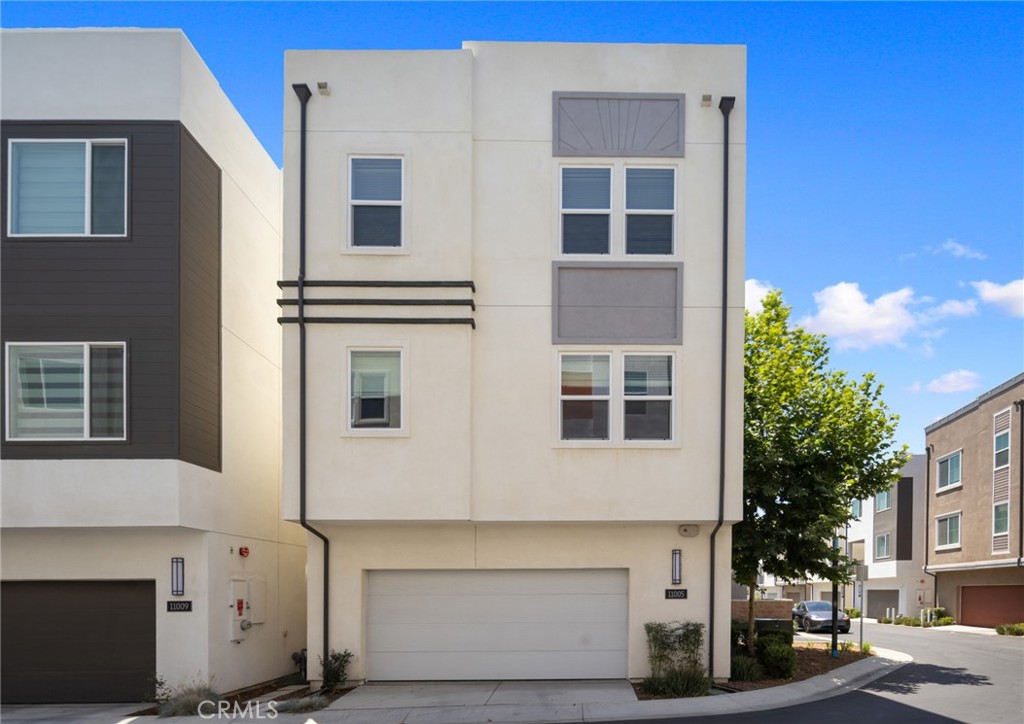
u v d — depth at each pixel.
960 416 36.31
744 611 20.42
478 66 13.57
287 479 12.77
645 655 13.40
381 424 12.93
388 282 12.95
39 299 12.18
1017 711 12.02
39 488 11.89
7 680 12.45
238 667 13.91
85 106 12.47
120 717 11.41
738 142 13.51
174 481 11.95
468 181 13.20
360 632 13.36
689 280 13.34
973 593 36.25
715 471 13.05
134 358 12.12
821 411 16.20
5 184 12.30
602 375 13.28
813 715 11.52
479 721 10.85
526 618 13.67
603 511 12.97
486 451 13.03
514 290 13.27
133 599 12.67
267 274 16.50
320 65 13.36
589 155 13.45
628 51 13.62
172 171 12.41
